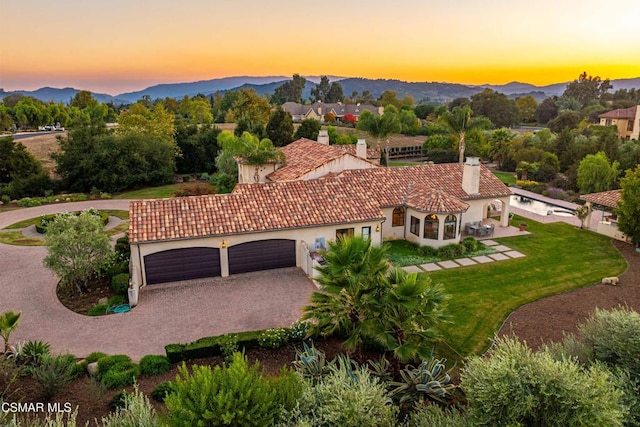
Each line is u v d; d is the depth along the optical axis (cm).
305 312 1781
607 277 2512
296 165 3703
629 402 1219
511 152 6356
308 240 2611
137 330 1930
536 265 2717
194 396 1038
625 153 5238
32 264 2714
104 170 5044
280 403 1106
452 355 1777
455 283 2452
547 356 1199
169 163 5591
